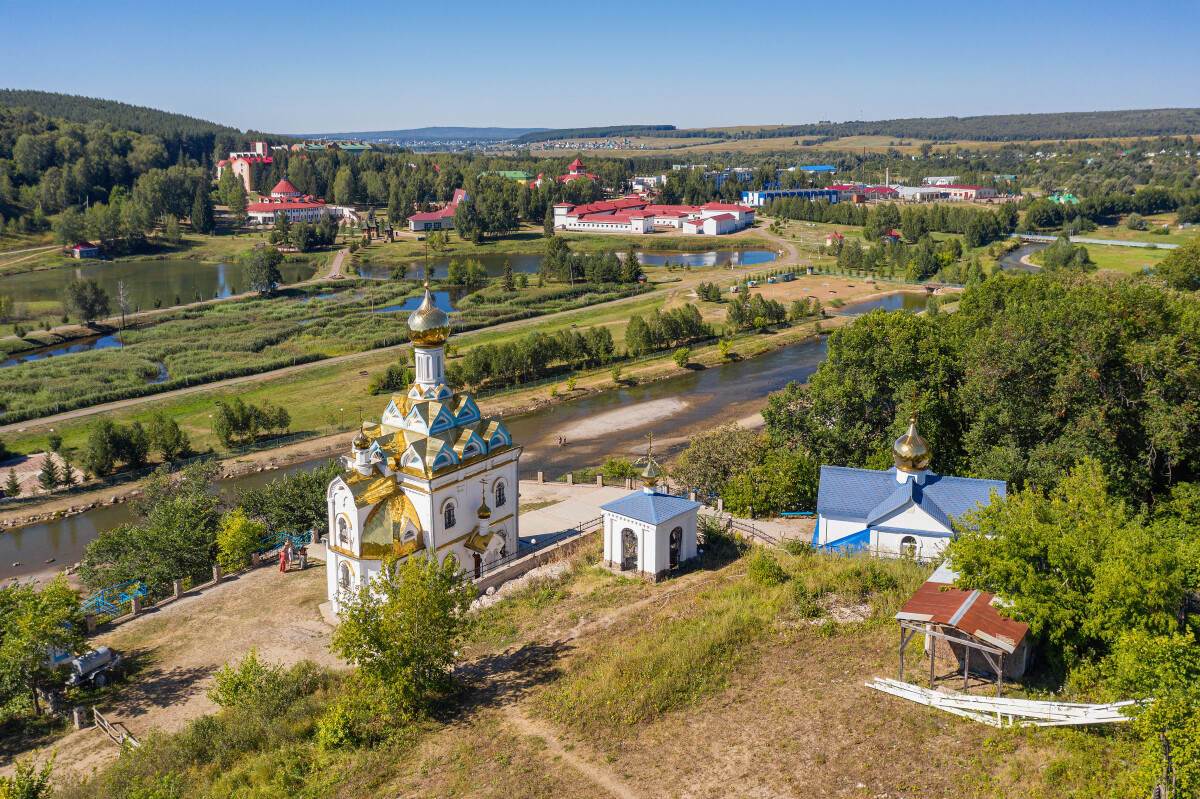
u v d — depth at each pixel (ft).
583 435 376.48
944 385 255.70
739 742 126.11
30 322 603.67
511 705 144.25
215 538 229.86
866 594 168.86
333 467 260.21
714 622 163.43
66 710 161.68
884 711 128.98
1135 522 138.21
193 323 586.04
